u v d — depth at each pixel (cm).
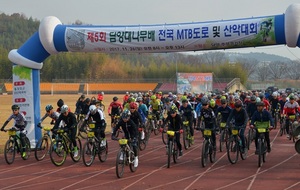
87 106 2036
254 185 1053
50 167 1308
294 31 1447
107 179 1131
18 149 1415
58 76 10688
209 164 1358
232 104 2212
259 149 1302
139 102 2022
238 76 9800
